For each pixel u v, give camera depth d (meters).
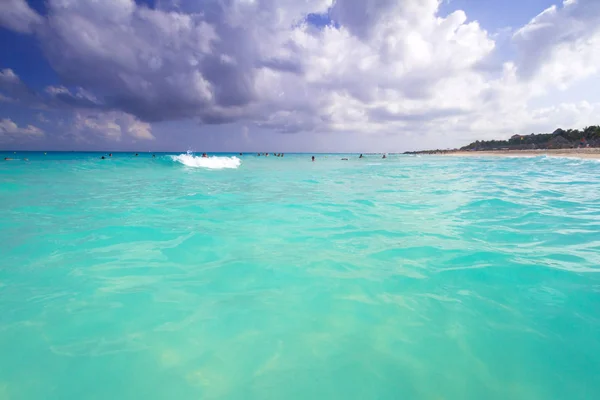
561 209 7.48
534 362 2.39
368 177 17.30
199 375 2.28
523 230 5.73
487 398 2.08
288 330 2.79
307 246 4.97
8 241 5.09
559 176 16.38
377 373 2.29
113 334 2.72
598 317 2.91
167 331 2.77
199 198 9.38
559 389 2.15
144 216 6.91
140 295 3.39
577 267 3.98
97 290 3.49
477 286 3.54
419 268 4.05
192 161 25.11
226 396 2.09
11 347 2.52
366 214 7.23
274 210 7.67
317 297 3.36
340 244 5.07
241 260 4.38
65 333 2.71
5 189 10.38
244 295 3.40
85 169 17.81
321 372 2.31
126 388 2.16
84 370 2.30
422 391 2.14
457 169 24.03
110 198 9.20
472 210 7.57
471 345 2.57
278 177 17.12
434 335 2.71
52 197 9.23
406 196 9.84
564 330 2.74
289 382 2.21
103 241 5.16
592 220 6.39
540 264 4.08
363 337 2.70
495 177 16.34
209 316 3.00
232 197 9.66
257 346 2.58
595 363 2.37
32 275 3.85
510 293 3.37
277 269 4.07
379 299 3.30
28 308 3.09
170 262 4.31
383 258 4.42
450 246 4.87
